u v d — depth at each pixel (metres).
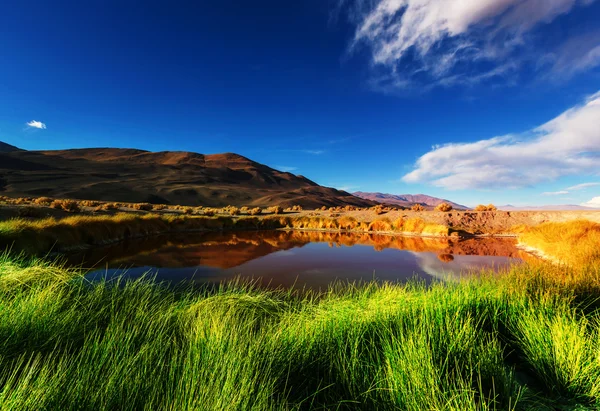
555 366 2.47
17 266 5.07
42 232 11.52
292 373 2.42
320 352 2.63
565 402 2.27
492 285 4.51
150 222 20.83
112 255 11.69
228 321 3.17
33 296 3.29
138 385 1.84
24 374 1.78
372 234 22.58
